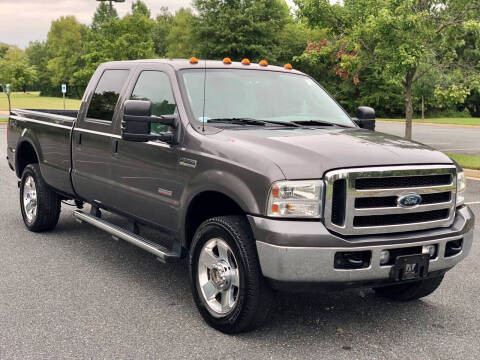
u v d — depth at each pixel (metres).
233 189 3.99
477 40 15.31
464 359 3.83
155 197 4.91
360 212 3.79
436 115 60.56
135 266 5.89
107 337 4.10
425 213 4.11
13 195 9.71
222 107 4.91
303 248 3.67
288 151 3.96
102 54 32.22
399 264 3.88
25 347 3.91
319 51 16.61
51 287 5.19
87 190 6.05
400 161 3.95
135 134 4.52
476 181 12.08
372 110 5.64
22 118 7.45
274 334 4.19
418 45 13.98
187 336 4.14
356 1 15.28
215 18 54.41
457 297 5.11
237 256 3.97
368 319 4.53
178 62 5.25
